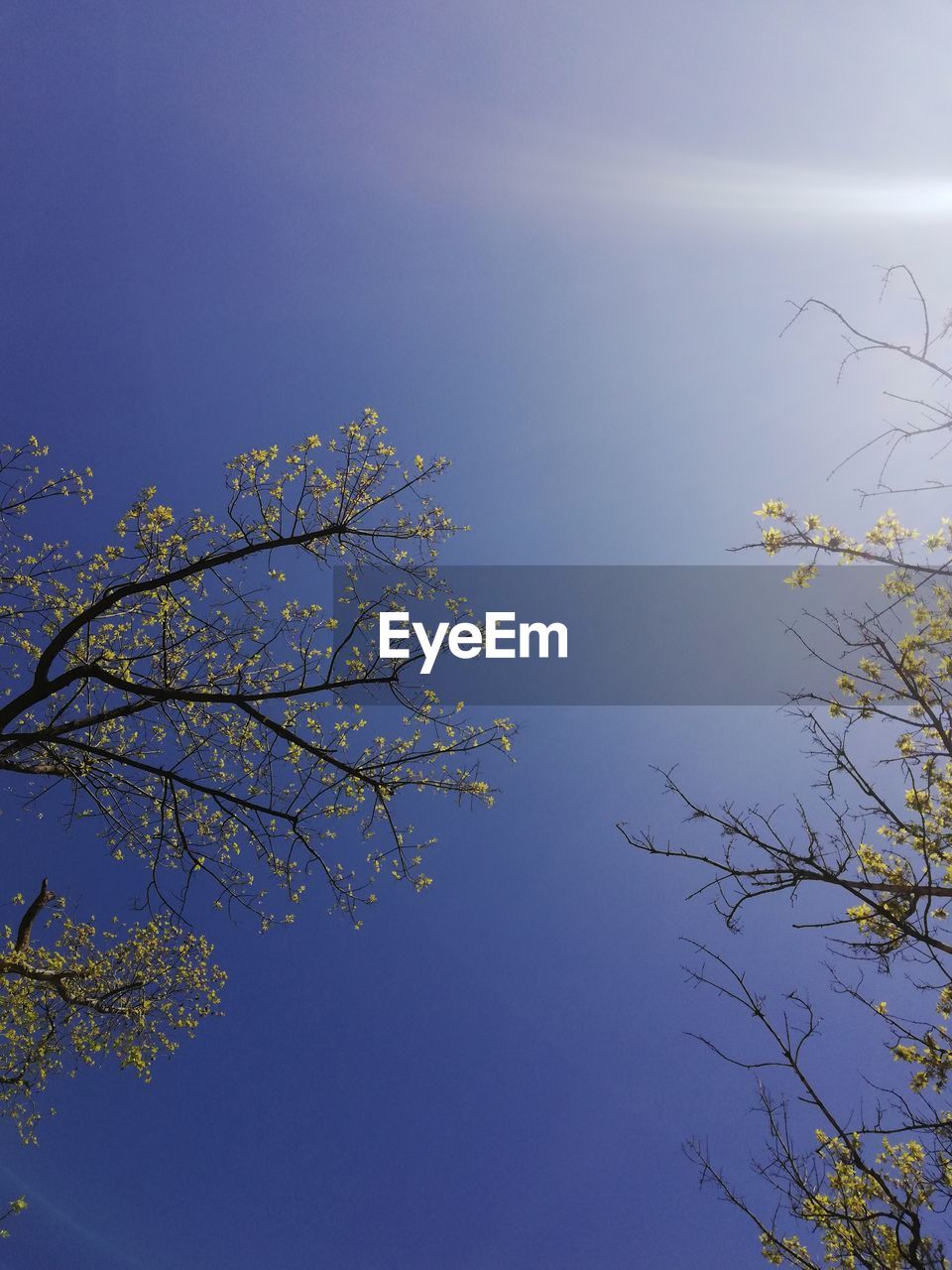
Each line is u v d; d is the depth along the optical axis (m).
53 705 9.13
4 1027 11.57
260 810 8.52
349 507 8.88
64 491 8.39
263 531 8.79
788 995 6.26
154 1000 11.80
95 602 8.47
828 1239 6.61
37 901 11.50
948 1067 6.41
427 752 8.55
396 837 8.70
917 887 6.03
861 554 6.70
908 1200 6.10
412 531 8.91
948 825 7.09
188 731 9.43
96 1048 11.55
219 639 9.13
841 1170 6.80
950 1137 6.01
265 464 8.88
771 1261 6.70
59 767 9.03
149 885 8.80
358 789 8.92
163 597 8.82
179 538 8.98
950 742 6.23
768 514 6.99
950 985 6.18
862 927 6.98
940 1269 5.57
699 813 6.30
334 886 8.81
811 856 6.05
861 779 6.21
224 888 8.80
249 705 8.21
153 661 9.37
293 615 9.20
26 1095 11.56
